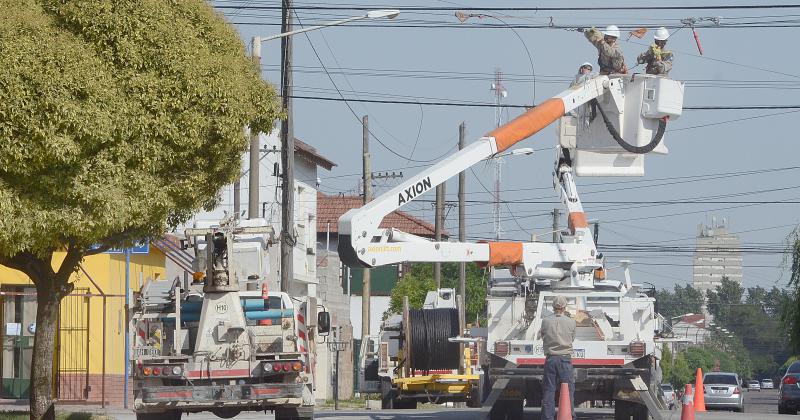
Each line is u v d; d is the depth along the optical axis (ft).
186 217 172.04
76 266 180.45
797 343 398.21
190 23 160.25
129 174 150.92
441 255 174.40
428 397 289.74
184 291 171.83
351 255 168.55
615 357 175.63
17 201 142.10
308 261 490.49
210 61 157.99
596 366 176.24
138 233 167.12
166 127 152.87
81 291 257.75
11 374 251.80
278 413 170.19
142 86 151.33
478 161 174.09
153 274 297.33
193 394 160.56
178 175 159.74
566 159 189.47
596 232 435.94
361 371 323.16
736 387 483.10
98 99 144.87
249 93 167.43
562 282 186.60
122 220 149.28
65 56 142.10
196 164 160.86
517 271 183.42
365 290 447.01
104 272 262.06
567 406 152.56
